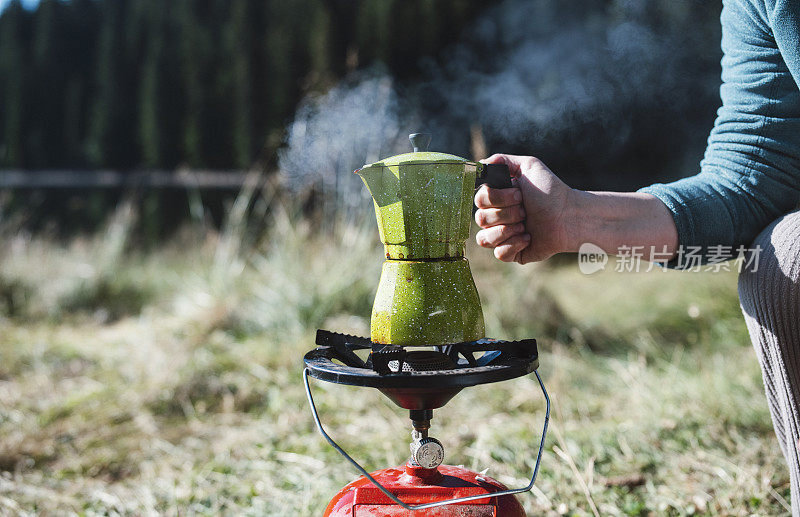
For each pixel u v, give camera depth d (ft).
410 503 4.64
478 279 16.69
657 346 13.79
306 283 16.01
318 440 9.80
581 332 15.30
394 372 4.09
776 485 7.54
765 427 9.05
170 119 35.01
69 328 17.61
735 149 5.14
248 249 19.81
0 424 10.91
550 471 8.25
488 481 4.87
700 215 4.94
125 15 38.22
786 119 4.95
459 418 10.60
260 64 33.63
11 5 39.32
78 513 8.05
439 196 4.41
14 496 8.50
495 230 4.98
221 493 8.34
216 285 17.33
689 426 9.29
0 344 15.24
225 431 10.59
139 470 9.32
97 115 36.32
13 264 20.25
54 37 38.68
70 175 34.12
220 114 34.12
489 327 15.03
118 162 36.47
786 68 4.90
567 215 4.83
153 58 35.12
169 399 11.81
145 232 31.48
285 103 32.24
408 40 30.91
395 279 4.50
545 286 17.24
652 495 7.66
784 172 4.99
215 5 36.91
